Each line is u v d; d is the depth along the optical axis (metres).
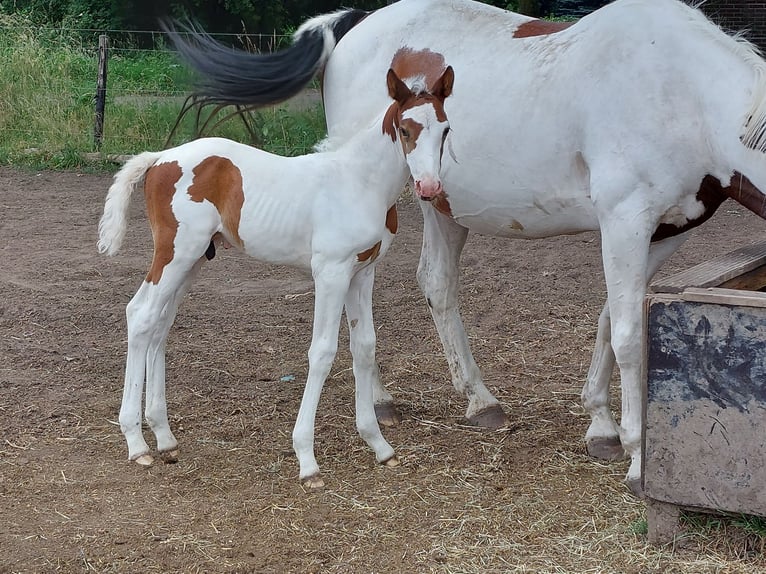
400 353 5.65
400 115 3.44
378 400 4.64
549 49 3.99
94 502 3.69
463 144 4.14
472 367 4.66
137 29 21.69
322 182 3.71
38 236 8.06
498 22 4.33
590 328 6.04
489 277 7.04
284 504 3.69
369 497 3.76
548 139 3.89
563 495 3.78
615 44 3.71
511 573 3.16
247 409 4.73
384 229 3.83
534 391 5.05
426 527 3.51
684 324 3.11
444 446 4.31
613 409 4.78
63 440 4.30
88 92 12.30
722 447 3.13
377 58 4.63
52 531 3.44
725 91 3.47
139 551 3.31
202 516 3.59
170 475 3.95
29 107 11.84
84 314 6.09
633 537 3.40
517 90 3.99
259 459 4.14
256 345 5.72
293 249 3.78
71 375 5.14
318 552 3.32
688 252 7.60
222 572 3.19
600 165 3.68
